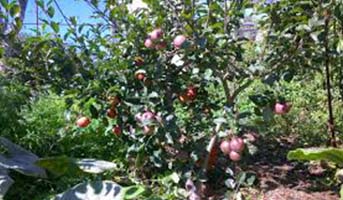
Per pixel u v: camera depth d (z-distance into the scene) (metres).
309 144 3.16
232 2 2.15
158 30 2.17
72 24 2.38
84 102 2.43
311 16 2.14
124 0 2.44
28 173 2.40
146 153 2.52
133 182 2.57
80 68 2.41
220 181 2.58
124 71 2.40
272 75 2.19
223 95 2.76
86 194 1.90
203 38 2.07
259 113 2.22
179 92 2.44
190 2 2.13
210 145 2.29
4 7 2.22
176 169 2.42
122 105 2.44
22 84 2.60
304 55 2.22
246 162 2.88
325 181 2.64
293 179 2.68
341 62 2.61
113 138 2.99
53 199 1.93
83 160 2.30
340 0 2.11
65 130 2.91
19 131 2.87
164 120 2.30
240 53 2.20
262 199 2.43
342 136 3.12
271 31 2.24
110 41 2.42
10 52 2.37
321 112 3.36
